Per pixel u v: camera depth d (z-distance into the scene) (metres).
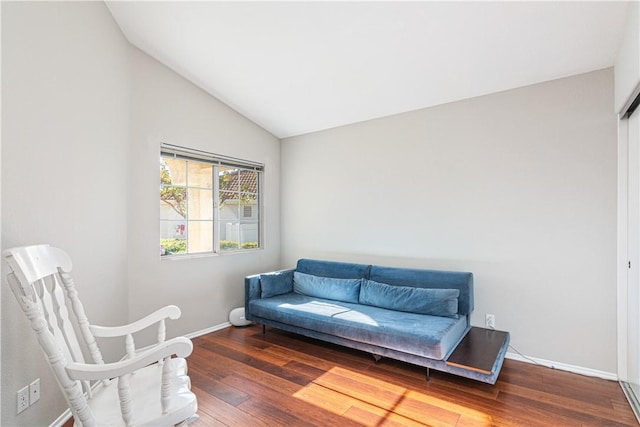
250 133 4.00
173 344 1.32
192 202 3.47
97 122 2.27
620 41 2.15
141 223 2.91
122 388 1.23
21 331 1.52
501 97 2.86
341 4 2.14
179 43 2.76
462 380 2.40
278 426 1.88
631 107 2.20
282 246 4.44
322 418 1.95
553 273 2.61
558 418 1.92
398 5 2.09
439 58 2.54
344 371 2.55
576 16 2.00
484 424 1.88
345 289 3.32
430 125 3.24
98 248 2.28
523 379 2.40
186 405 1.39
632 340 2.25
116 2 2.33
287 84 3.19
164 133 3.09
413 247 3.34
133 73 2.84
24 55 1.59
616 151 2.39
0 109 1.44
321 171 4.07
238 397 2.18
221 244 3.76
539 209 2.68
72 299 1.62
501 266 2.84
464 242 3.03
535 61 2.44
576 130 2.54
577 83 2.54
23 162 1.58
